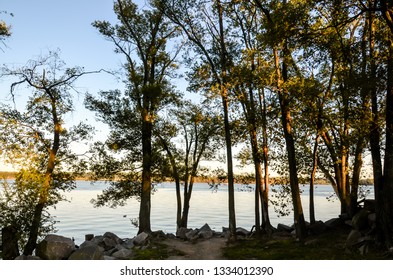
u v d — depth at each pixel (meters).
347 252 16.62
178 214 29.27
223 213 69.62
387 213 16.20
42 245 17.83
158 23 27.31
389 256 15.05
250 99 23.08
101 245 21.50
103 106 25.72
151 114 26.38
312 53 17.91
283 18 16.83
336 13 16.80
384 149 16.62
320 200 105.69
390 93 16.06
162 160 26.77
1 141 20.36
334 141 23.16
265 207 24.09
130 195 27.33
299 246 19.34
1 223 19.28
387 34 16.70
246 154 25.73
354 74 16.31
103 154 26.23
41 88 21.69
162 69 27.88
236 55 22.69
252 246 20.73
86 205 91.12
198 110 29.38
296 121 22.14
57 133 21.70
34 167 20.58
